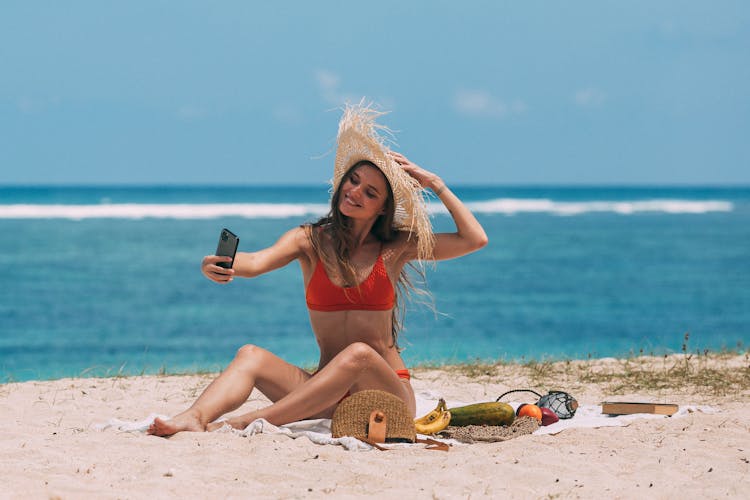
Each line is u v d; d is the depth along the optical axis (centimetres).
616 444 544
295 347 1653
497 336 1788
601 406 703
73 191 11588
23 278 2697
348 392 577
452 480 443
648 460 500
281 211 6806
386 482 443
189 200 8894
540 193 12456
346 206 580
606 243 4306
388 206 598
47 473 442
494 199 10094
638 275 3008
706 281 2848
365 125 590
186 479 435
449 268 3206
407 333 1817
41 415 661
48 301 2242
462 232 614
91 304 2216
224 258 548
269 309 2206
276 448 502
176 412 700
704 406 678
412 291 649
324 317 599
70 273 2852
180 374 935
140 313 2098
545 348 1623
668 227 5528
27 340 1683
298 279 2894
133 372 1281
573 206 8362
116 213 6431
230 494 417
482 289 2619
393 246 613
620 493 429
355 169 588
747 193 13188
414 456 503
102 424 600
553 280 2856
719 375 880
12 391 776
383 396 550
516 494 425
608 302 2350
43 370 1345
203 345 1673
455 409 621
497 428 603
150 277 2814
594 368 948
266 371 576
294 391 559
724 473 466
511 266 3272
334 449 507
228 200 9006
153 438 521
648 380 859
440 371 939
